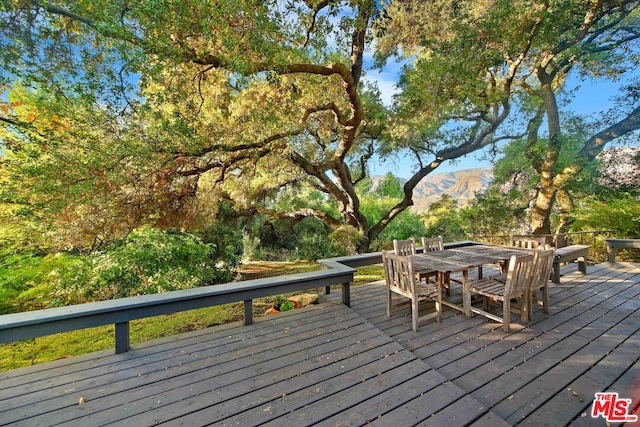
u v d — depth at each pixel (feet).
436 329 9.20
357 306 11.32
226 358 7.27
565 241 23.67
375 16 15.90
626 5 23.30
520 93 30.71
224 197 30.12
